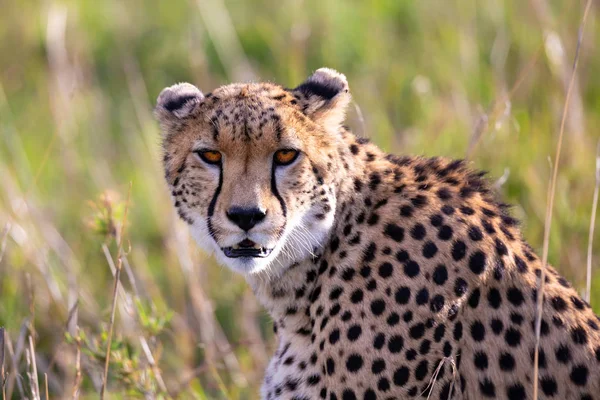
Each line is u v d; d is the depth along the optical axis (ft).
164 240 41.19
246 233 24.62
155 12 58.85
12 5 59.36
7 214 39.17
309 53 51.29
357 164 25.61
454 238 24.43
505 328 24.29
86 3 59.52
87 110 49.93
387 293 24.21
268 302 26.37
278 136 24.61
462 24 49.03
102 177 44.24
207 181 25.34
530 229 35.86
